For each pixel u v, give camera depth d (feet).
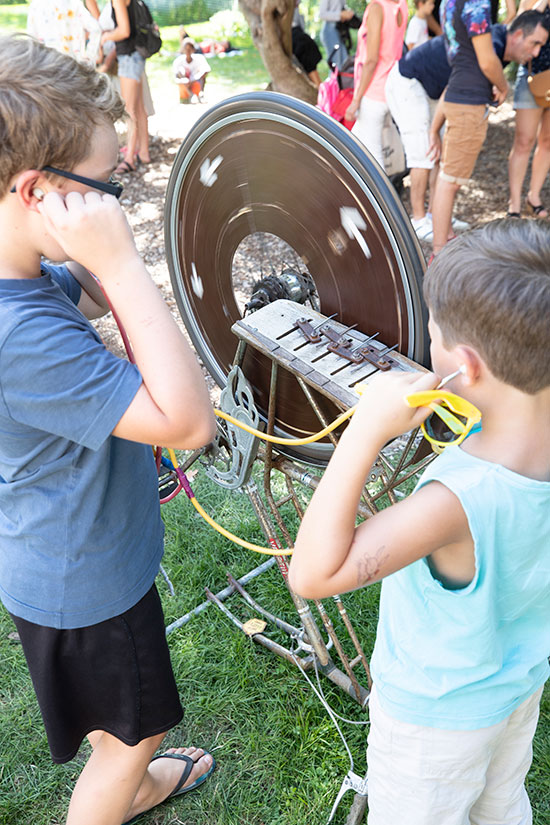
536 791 6.19
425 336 4.57
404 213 4.23
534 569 3.50
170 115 26.30
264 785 6.41
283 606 8.00
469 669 3.72
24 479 3.93
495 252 2.97
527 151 16.20
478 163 20.62
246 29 41.39
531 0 15.17
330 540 3.12
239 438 5.81
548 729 6.63
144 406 3.37
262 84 30.14
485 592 3.40
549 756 6.39
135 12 19.40
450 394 2.99
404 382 3.16
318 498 3.19
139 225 18.22
